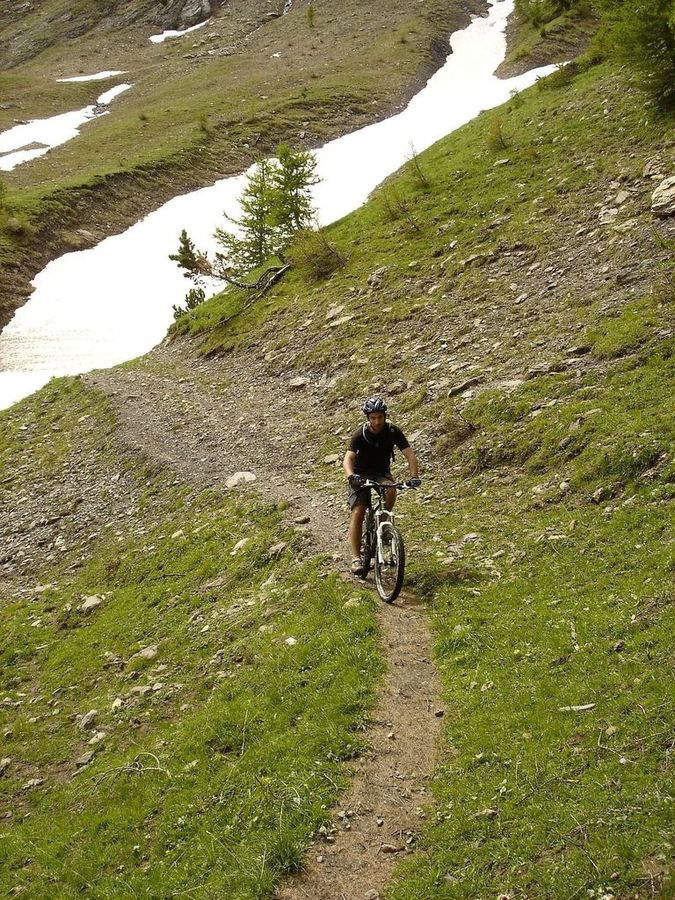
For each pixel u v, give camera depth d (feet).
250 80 372.38
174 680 38.58
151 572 55.47
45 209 220.43
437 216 102.89
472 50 376.48
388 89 334.24
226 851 23.27
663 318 49.39
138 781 30.14
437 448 52.31
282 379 87.20
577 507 37.45
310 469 61.62
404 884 19.61
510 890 17.90
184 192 257.34
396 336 79.10
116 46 497.87
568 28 333.21
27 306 187.11
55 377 136.77
